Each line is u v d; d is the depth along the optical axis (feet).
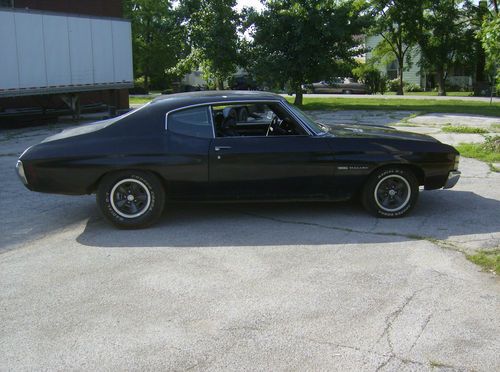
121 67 67.15
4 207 23.56
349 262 16.25
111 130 20.06
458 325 12.35
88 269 16.14
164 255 17.21
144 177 19.76
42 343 11.93
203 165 19.83
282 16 73.51
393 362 10.91
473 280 14.79
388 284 14.61
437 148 20.71
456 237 18.43
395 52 131.44
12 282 15.26
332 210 22.00
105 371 10.81
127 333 12.28
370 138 20.62
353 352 11.29
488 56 38.50
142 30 163.02
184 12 83.56
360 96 115.44
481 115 62.69
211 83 90.94
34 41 54.08
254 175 20.06
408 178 20.61
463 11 125.59
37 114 60.80
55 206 23.67
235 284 14.82
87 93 75.05
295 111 20.92
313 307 13.34
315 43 73.46
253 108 20.90
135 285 14.89
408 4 121.29
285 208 22.43
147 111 20.31
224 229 19.80
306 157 20.04
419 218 20.77
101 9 78.84
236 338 11.95
